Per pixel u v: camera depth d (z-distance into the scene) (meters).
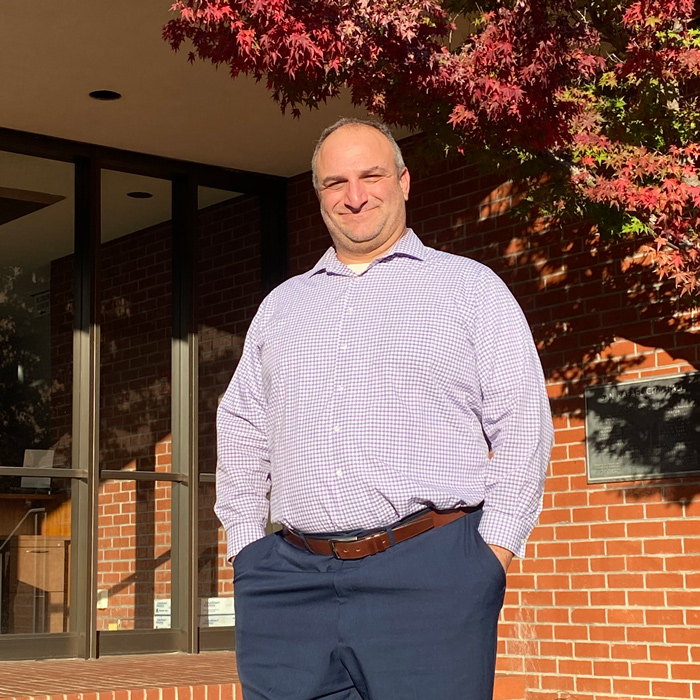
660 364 6.32
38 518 7.64
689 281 4.43
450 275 2.47
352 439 2.35
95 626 7.63
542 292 7.05
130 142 8.05
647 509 6.30
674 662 6.08
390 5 4.27
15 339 7.73
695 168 4.43
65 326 7.95
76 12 5.96
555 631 6.73
